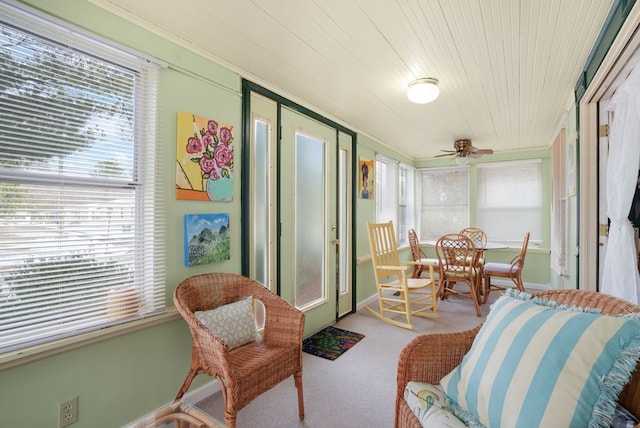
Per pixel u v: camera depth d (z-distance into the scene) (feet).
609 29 5.59
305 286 10.39
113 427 5.32
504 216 17.70
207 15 5.60
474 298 12.60
